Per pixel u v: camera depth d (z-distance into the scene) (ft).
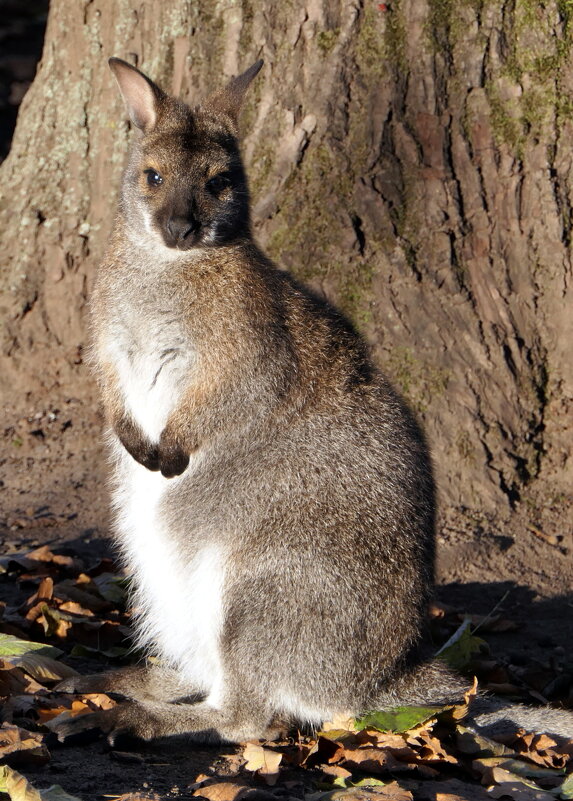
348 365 27.14
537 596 33.83
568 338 38.42
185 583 26.21
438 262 38.06
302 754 23.02
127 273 27.22
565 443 38.27
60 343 43.47
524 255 38.42
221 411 26.27
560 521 36.94
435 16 37.63
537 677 29.35
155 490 27.48
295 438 25.86
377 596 24.58
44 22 92.94
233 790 20.20
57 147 43.42
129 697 25.80
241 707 24.02
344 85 38.01
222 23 39.11
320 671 24.20
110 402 28.25
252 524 25.18
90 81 42.73
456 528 36.35
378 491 25.39
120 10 41.52
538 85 37.70
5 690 24.20
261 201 38.58
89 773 21.26
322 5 37.81
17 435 41.78
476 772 23.06
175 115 27.84
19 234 43.75
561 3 37.45
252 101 38.78
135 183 27.27
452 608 32.60
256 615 24.22
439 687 25.52
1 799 18.89
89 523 36.78
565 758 23.76
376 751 22.75
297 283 28.60
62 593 30.91
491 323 38.32
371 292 37.99
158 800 19.57
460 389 37.88
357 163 38.06
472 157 38.11
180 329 26.58
